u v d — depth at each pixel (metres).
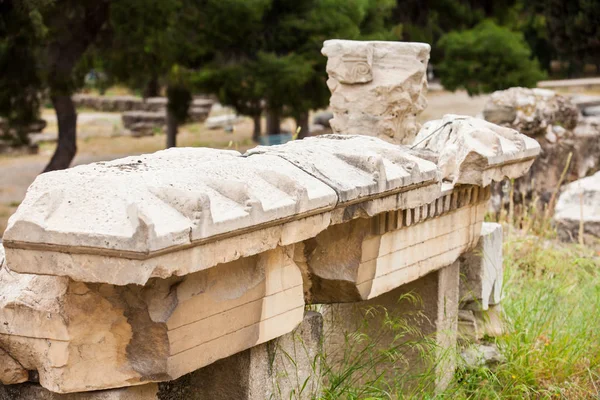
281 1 14.07
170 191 2.99
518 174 5.50
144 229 2.75
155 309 3.27
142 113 25.59
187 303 3.37
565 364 5.70
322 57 13.74
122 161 3.39
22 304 3.22
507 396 5.37
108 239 2.78
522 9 24.23
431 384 5.24
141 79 15.73
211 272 3.49
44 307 3.20
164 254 2.90
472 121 5.31
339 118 6.00
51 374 3.26
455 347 5.55
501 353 5.81
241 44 14.01
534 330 6.13
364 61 5.84
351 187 3.85
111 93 32.84
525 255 9.08
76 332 3.22
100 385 3.34
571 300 7.12
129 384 3.38
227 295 3.59
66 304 3.18
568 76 31.33
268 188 3.48
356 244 4.36
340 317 5.50
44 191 2.98
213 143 22.14
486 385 5.50
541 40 29.27
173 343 3.34
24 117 13.62
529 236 9.77
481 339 6.12
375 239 4.44
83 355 3.28
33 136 23.05
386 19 18.03
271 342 4.05
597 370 5.87
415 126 6.02
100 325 3.28
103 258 2.83
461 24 19.28
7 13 11.41
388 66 5.90
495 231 6.26
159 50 13.48
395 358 5.14
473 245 5.64
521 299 6.92
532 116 12.38
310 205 3.57
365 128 5.90
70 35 13.03
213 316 3.53
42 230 2.84
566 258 9.09
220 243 3.18
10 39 12.02
